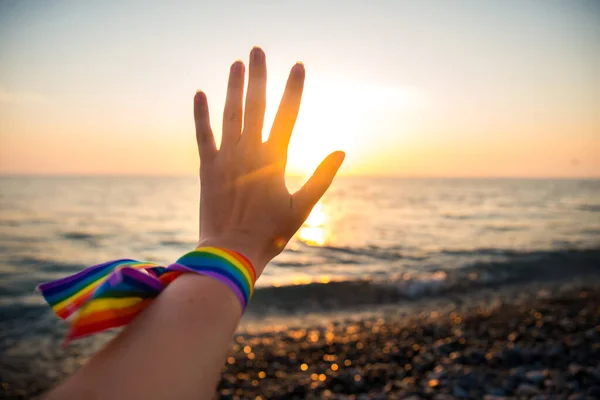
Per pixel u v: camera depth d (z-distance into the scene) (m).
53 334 6.73
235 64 0.86
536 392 4.21
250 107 0.82
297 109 0.83
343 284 10.64
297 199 0.76
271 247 0.72
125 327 0.54
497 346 5.87
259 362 5.61
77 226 25.36
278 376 5.13
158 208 37.94
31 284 10.99
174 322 0.53
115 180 117.88
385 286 10.66
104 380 0.46
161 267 0.64
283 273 13.75
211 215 0.75
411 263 15.38
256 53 0.85
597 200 56.22
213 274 0.60
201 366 0.51
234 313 0.58
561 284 11.42
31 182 92.00
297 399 4.46
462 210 41.72
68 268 13.69
